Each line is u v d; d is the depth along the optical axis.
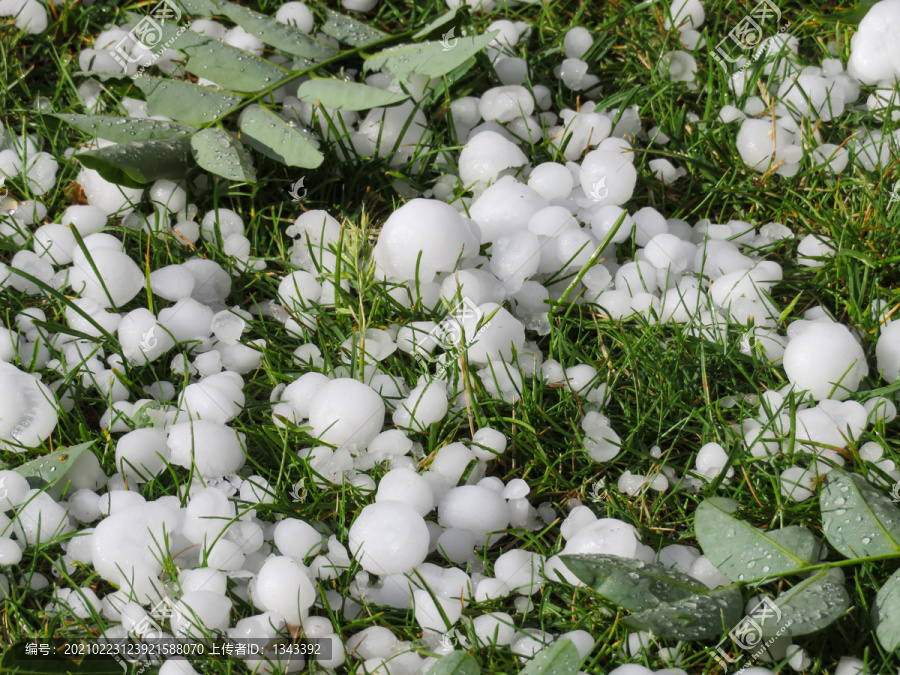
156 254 0.65
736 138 0.69
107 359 0.62
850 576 0.56
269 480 0.60
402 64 0.68
